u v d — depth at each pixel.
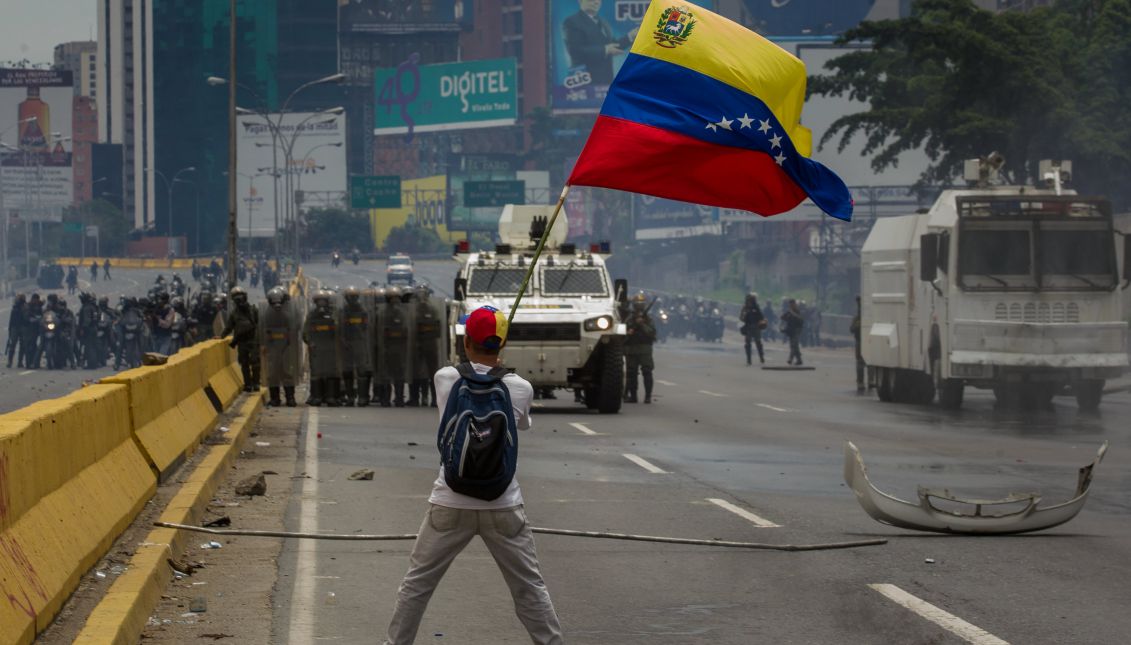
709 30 12.80
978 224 32.19
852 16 128.12
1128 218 51.84
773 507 17.14
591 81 175.12
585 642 10.29
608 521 15.95
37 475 10.01
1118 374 32.00
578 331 32.34
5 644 7.95
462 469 8.34
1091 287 32.00
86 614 9.65
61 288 135.25
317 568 12.92
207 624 10.60
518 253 35.59
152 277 154.75
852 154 90.50
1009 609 11.23
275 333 34.75
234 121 48.69
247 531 12.30
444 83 192.50
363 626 10.67
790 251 117.94
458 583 12.45
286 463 21.73
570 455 23.53
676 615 11.16
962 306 32.12
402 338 34.81
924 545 14.30
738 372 54.91
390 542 14.40
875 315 38.22
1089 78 54.59
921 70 62.50
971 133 53.50
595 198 158.62
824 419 31.62
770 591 12.05
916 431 28.33
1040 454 23.48
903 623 10.80
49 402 11.69
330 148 186.00
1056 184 33.25
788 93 12.95
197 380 23.48
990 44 53.12
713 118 12.68
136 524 13.44
